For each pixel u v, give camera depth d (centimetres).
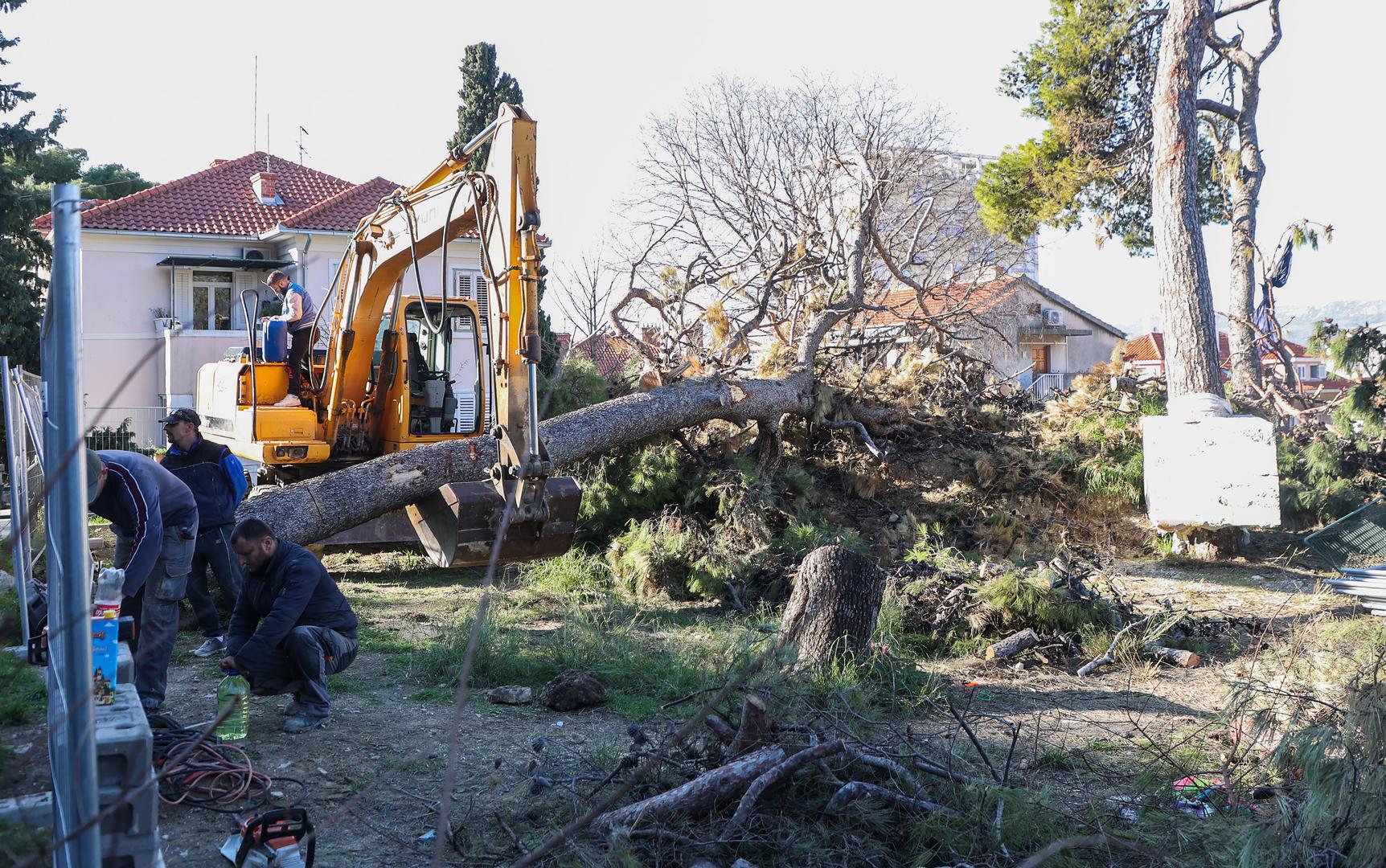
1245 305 2223
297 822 388
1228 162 2241
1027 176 2466
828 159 2269
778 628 764
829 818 443
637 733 504
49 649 268
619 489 1141
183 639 821
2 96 2461
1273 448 1221
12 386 600
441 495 827
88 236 2609
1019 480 1354
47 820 287
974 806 441
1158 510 1273
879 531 1240
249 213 2847
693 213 3366
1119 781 521
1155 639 812
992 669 777
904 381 1473
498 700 657
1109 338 4359
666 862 410
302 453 1161
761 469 1241
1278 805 423
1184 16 1350
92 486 511
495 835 442
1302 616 946
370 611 935
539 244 798
